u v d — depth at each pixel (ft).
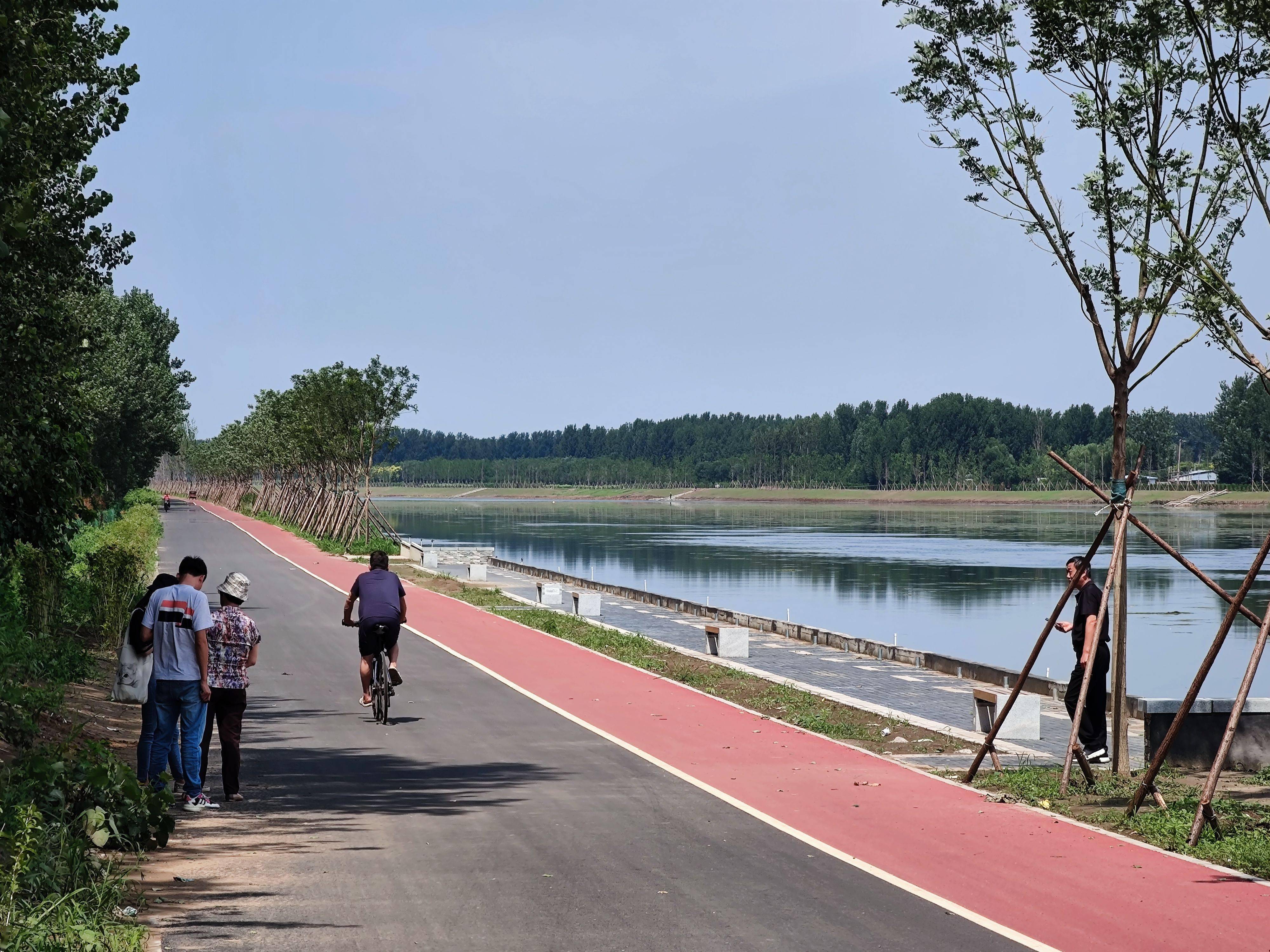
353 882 27.04
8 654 50.49
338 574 139.74
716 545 268.82
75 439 46.09
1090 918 25.31
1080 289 42.98
